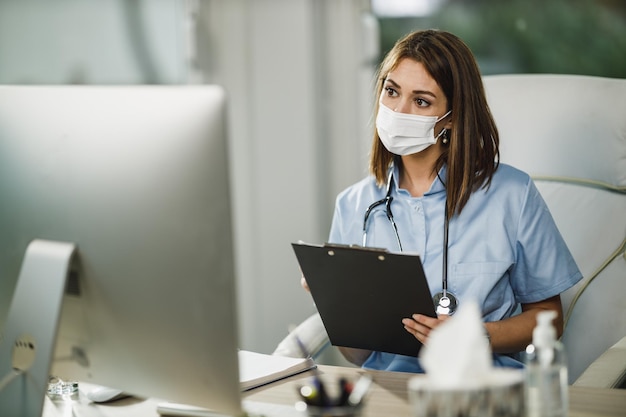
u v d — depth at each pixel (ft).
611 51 8.84
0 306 3.84
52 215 3.59
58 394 4.39
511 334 5.21
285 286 10.10
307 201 9.91
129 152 3.35
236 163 9.98
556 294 5.50
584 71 8.94
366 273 4.33
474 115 5.41
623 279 5.89
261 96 9.90
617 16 8.76
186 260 3.26
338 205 5.98
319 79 9.77
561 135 6.12
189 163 3.21
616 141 6.02
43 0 8.54
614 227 5.95
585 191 6.06
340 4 9.58
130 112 3.36
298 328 5.57
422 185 5.62
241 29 9.85
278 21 9.76
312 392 3.20
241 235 10.09
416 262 4.09
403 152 5.44
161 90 3.30
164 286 3.33
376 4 9.49
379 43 9.56
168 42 9.70
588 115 6.08
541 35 9.02
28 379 3.59
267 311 10.18
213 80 9.98
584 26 8.88
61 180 3.55
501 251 5.40
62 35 8.73
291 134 9.86
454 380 2.88
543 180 6.14
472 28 9.21
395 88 5.40
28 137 3.65
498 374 3.00
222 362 3.28
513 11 9.05
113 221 3.41
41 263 3.56
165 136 3.26
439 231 5.51
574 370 5.92
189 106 3.21
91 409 4.14
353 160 9.79
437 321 4.34
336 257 4.36
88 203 3.48
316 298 4.70
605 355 5.16
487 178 5.49
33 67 8.48
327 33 9.68
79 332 3.66
